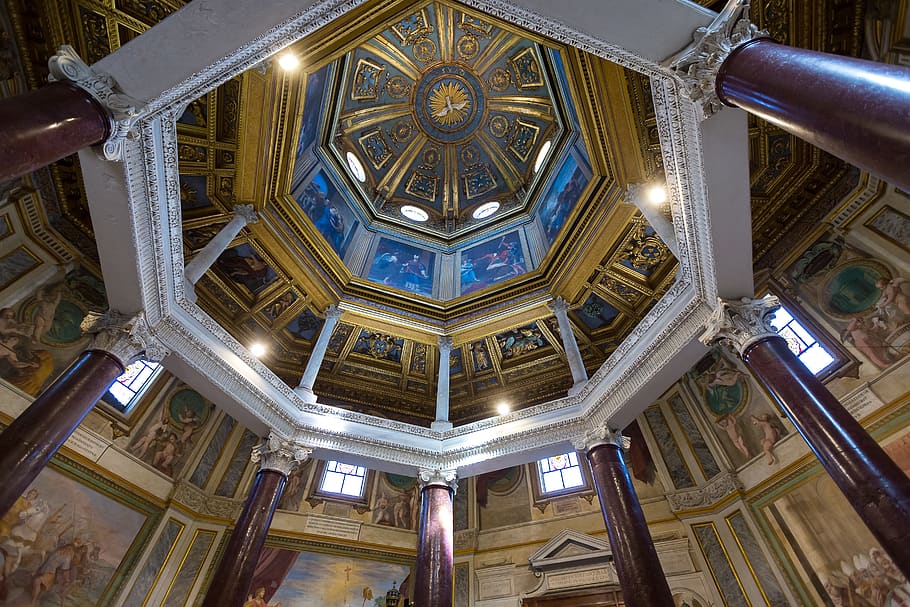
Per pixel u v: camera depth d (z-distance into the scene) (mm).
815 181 10297
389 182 16641
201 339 8094
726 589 10281
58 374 10258
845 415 5176
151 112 5488
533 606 11414
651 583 6355
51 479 9805
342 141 15086
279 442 8969
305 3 5219
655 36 5332
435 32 15227
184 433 12375
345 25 9477
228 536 11977
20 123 4004
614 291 12555
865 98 3107
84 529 10008
